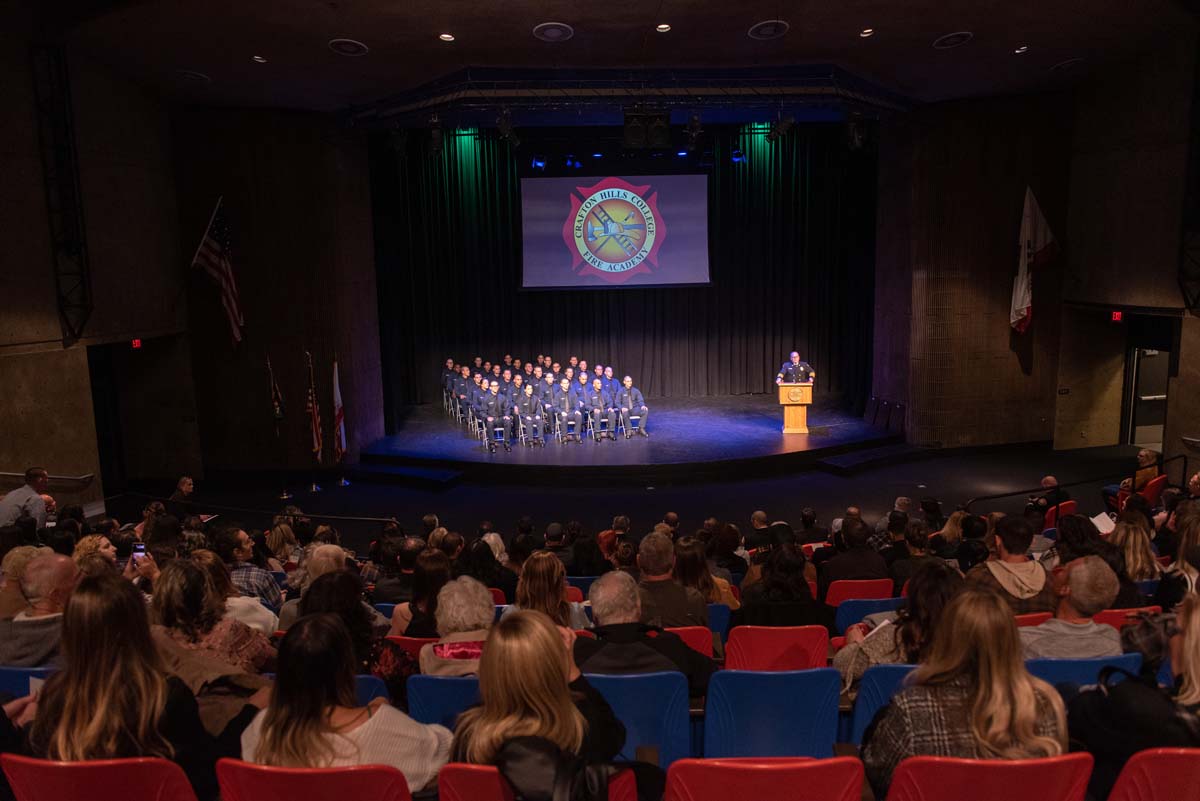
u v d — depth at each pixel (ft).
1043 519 35.09
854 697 13.46
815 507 49.29
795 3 39.22
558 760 7.66
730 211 72.64
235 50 44.09
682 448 57.67
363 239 59.72
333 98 53.01
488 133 70.13
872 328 66.28
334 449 57.16
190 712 9.38
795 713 12.30
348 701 8.80
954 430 60.29
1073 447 61.46
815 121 68.33
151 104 51.62
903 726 8.49
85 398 45.98
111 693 8.73
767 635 15.70
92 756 8.76
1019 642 8.26
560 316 73.41
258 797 8.43
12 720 10.31
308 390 56.24
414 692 11.48
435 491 53.78
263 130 54.85
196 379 56.70
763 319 74.43
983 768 8.02
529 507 50.08
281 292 56.24
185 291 55.52
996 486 52.70
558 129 69.10
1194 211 48.39
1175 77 49.14
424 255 70.69
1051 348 60.49
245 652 11.95
